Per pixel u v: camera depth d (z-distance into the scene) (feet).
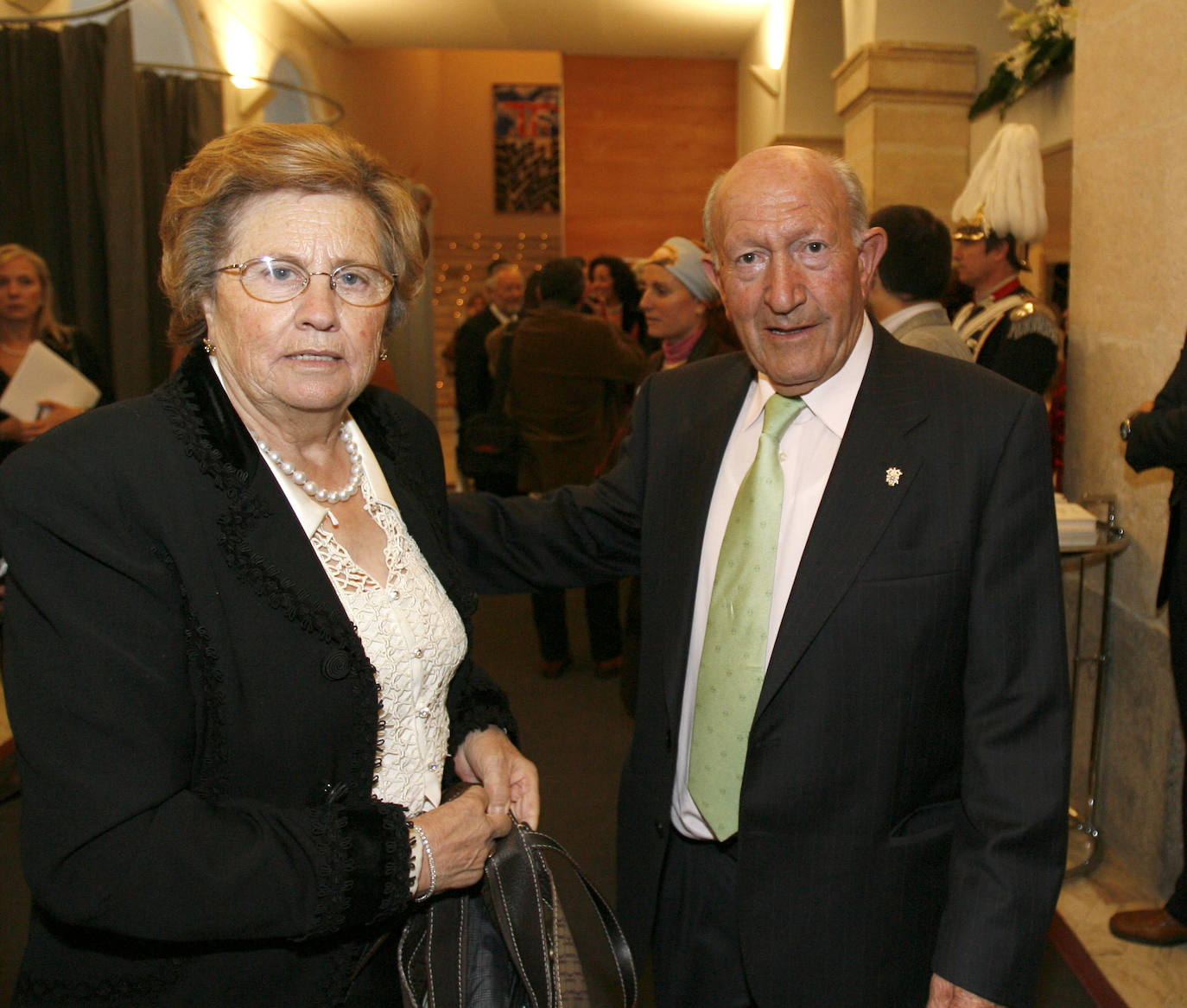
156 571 3.11
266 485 3.43
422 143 43.73
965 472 4.00
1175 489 6.89
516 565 5.22
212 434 3.34
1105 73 8.05
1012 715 3.94
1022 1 15.14
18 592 3.03
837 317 4.05
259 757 3.26
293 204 3.32
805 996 4.06
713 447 4.64
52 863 2.87
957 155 15.58
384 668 3.51
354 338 3.39
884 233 4.36
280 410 3.46
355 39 26.40
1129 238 7.80
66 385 10.46
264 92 19.13
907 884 4.05
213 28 19.16
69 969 3.28
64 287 14.52
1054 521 4.09
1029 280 12.88
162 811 3.00
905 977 4.09
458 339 15.78
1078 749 9.05
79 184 14.30
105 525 3.07
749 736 4.12
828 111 20.44
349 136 3.51
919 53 15.24
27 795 2.93
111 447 3.17
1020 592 3.98
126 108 14.24
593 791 10.37
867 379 4.27
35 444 3.15
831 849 4.01
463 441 14.26
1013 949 3.75
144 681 3.02
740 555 4.24
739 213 4.06
